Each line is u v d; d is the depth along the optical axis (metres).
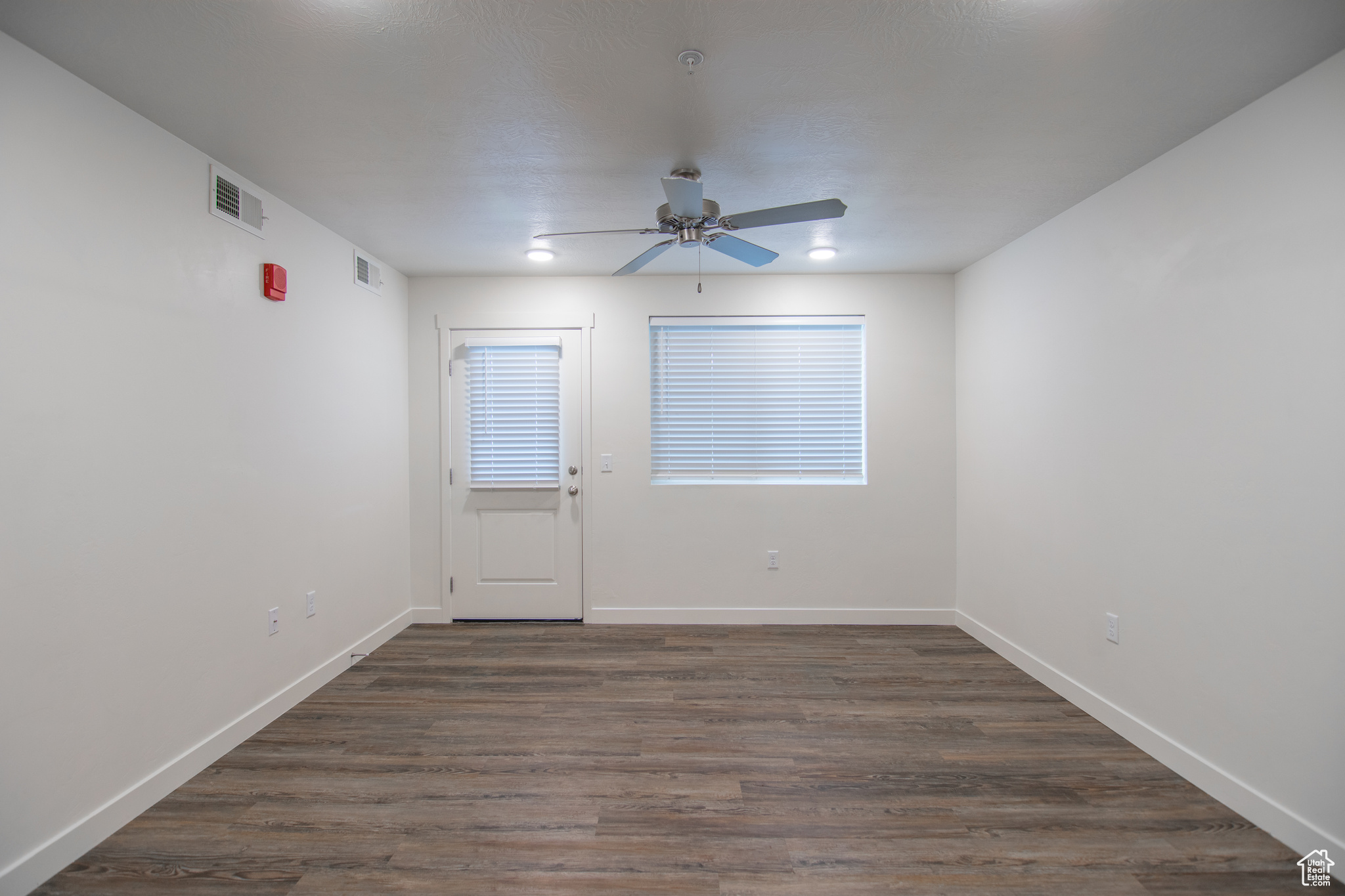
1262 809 1.98
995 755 2.46
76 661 1.87
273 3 1.52
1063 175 2.59
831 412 4.23
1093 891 1.72
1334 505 1.78
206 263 2.38
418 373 4.19
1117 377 2.64
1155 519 2.43
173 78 1.87
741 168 2.52
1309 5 1.55
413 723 2.74
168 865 1.82
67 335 1.84
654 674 3.32
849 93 1.96
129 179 2.04
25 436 1.73
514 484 4.21
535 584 4.23
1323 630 1.81
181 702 2.26
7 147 1.68
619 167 2.50
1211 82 1.90
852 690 3.10
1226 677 2.12
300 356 2.99
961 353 4.07
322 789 2.22
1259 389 2.00
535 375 4.20
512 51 1.74
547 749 2.51
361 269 3.56
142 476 2.10
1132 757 2.44
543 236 3.30
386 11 1.55
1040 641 3.20
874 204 2.92
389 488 3.92
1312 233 1.83
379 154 2.38
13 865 1.69
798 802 2.14
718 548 4.20
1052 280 3.09
